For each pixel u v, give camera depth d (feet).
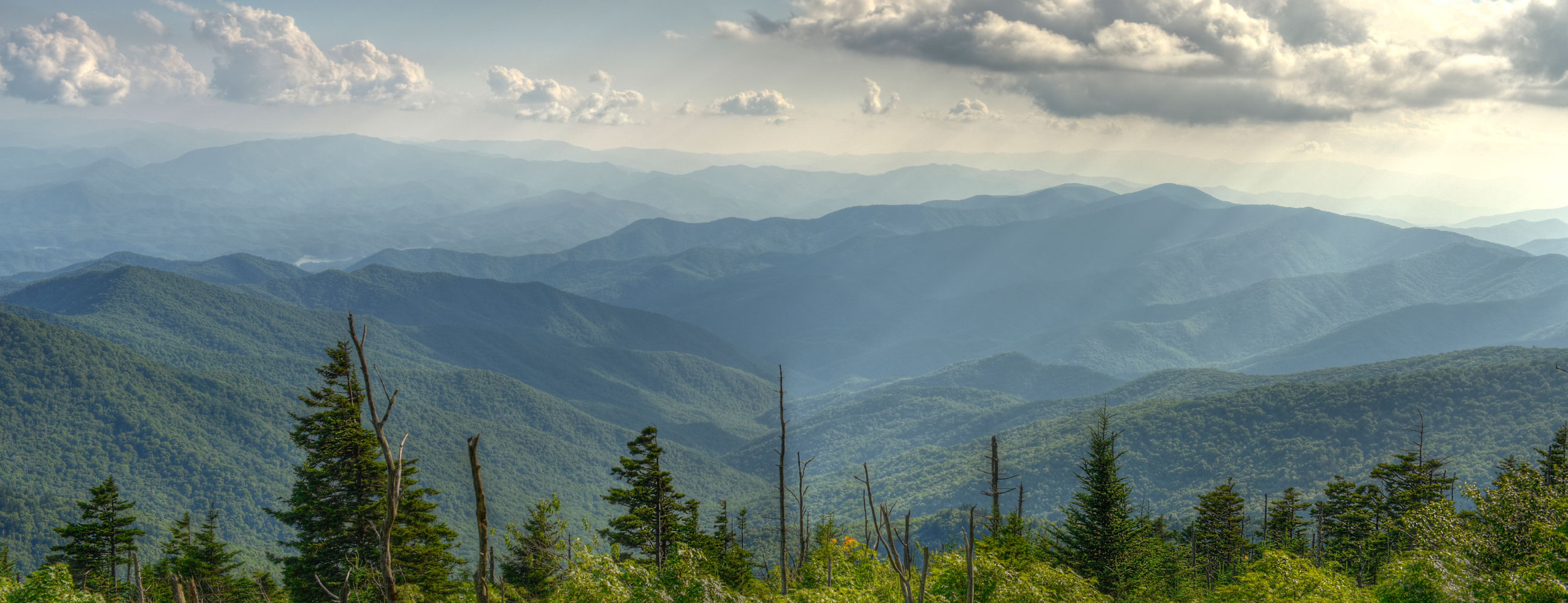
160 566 167.73
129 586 159.33
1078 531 119.85
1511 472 93.91
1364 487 207.72
